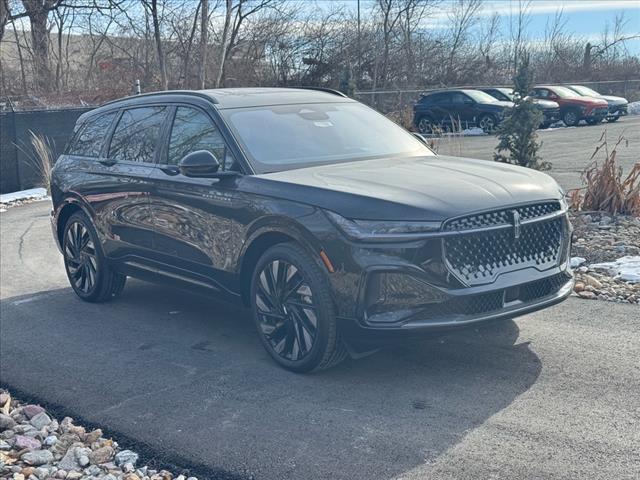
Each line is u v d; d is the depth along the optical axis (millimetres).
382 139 6609
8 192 16656
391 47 38188
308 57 33594
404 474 3984
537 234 5254
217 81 25734
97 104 22312
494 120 27953
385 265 4840
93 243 7570
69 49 31109
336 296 5043
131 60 29344
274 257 5457
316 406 4914
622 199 9977
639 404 4633
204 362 5879
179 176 6352
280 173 5727
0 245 11117
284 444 4434
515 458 4062
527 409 4645
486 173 5531
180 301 7727
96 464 4402
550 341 5781
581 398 4758
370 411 4777
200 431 4691
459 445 4250
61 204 7941
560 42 46594
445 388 5047
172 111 6801
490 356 5555
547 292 5320
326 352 5203
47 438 4727
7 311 7656
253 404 5016
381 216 4883
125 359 6066
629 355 5418
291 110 6570
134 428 4812
